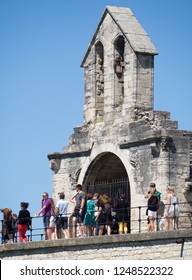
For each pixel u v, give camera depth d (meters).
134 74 98.81
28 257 92.38
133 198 97.50
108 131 100.19
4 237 96.31
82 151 102.25
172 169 95.56
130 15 101.06
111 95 100.56
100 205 92.06
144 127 97.19
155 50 99.19
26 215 94.12
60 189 104.00
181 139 96.06
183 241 84.69
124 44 100.00
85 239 89.25
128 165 98.19
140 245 86.62
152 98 99.19
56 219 94.12
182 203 89.69
